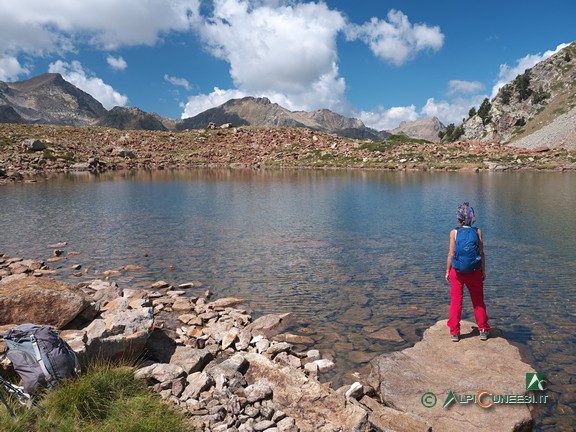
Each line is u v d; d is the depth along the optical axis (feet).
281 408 18.69
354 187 135.03
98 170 209.36
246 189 128.47
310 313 31.81
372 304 33.53
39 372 16.78
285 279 40.45
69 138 290.97
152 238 58.65
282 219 74.69
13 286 25.55
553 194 108.99
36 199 100.68
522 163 234.17
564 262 44.73
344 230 64.75
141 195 111.14
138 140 313.12
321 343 26.66
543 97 611.88
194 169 232.12
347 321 30.17
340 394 19.21
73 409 15.72
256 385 19.89
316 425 17.47
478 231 24.56
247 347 25.70
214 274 42.16
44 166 200.23
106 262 46.52
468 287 25.14
